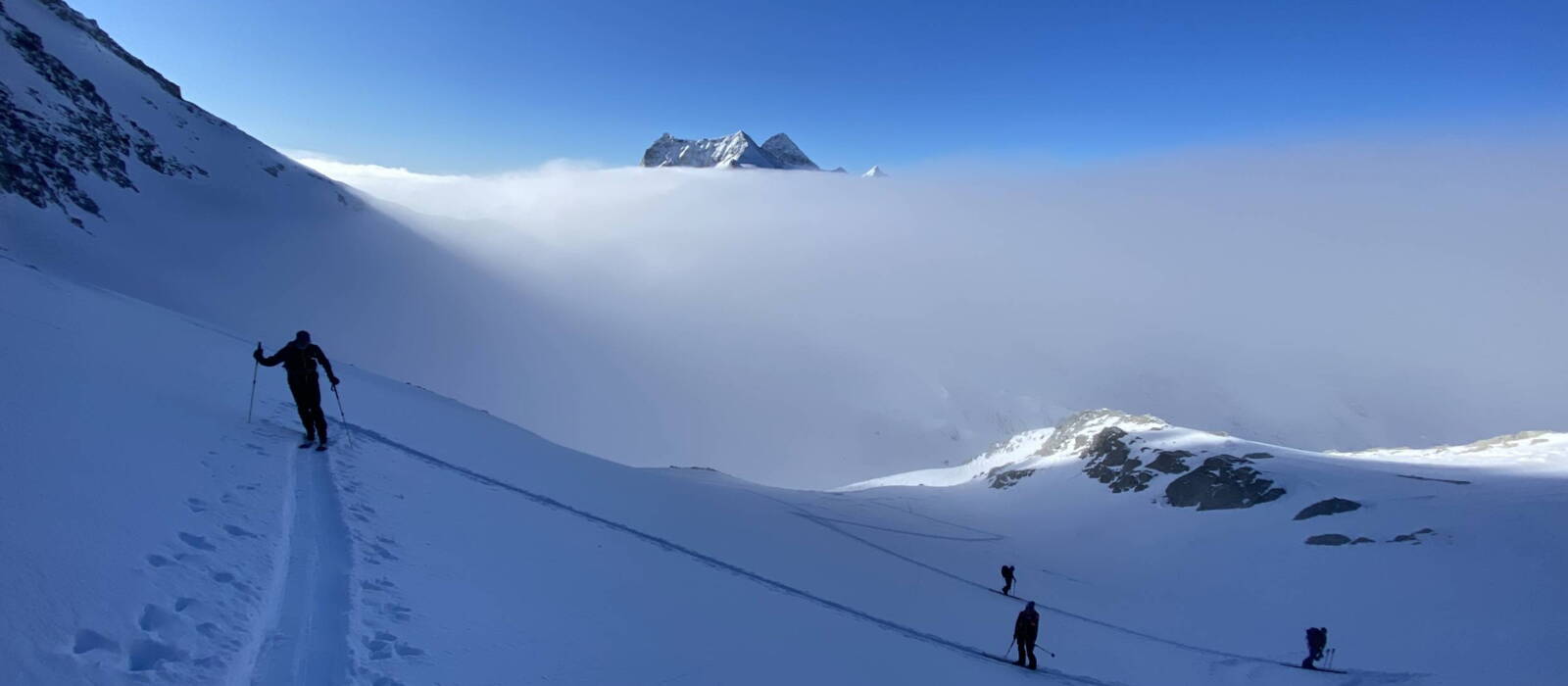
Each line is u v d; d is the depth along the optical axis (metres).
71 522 5.35
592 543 11.49
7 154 76.38
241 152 132.88
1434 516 37.91
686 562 13.47
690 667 7.14
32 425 6.97
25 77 94.50
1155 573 41.41
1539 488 39.34
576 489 17.00
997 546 48.34
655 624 8.25
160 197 98.50
